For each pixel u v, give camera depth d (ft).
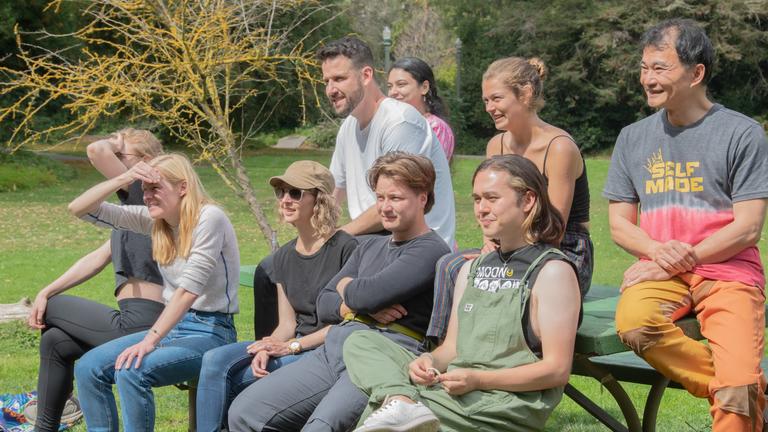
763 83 148.15
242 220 60.44
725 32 144.66
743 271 12.92
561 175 14.51
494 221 12.21
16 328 27.25
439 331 12.90
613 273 41.68
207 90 28.35
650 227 13.71
